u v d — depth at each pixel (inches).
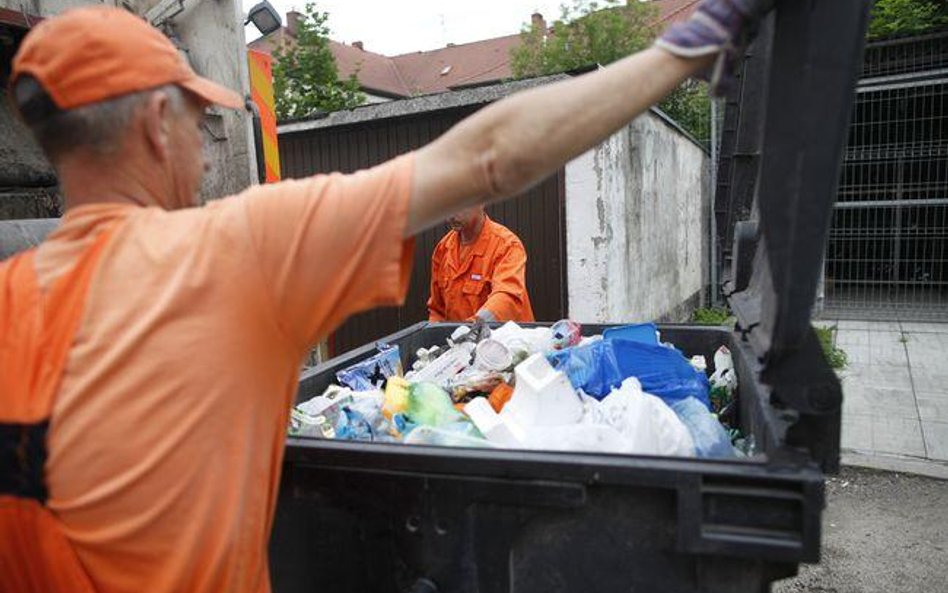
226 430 37.7
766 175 40.6
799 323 41.0
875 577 121.4
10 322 37.9
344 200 38.3
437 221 40.8
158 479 36.6
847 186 378.0
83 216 39.9
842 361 249.6
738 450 61.4
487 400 74.2
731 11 37.4
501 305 126.7
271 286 37.9
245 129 145.3
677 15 586.2
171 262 37.3
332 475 52.3
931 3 351.3
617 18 552.4
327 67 434.0
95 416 36.4
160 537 37.3
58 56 38.2
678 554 46.1
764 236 42.2
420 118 237.1
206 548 37.7
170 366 36.4
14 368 37.3
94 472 36.6
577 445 55.2
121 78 38.9
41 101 38.7
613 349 73.6
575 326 92.3
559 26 571.2
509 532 48.7
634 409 57.2
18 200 106.7
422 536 50.6
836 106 37.9
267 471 40.8
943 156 351.6
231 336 37.4
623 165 241.4
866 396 217.2
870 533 136.3
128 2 130.6
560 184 221.8
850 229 375.6
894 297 366.3
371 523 52.1
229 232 37.7
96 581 38.4
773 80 39.6
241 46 143.6
